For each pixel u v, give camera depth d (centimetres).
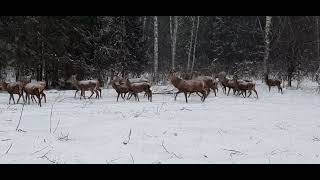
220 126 1215
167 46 5366
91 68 2794
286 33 2786
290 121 1339
